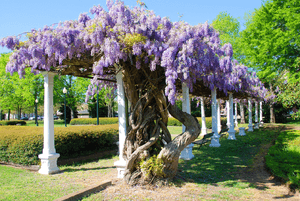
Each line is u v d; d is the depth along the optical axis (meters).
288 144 8.64
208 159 6.93
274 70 13.40
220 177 5.08
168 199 3.72
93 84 5.82
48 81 5.51
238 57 20.80
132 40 4.05
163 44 4.24
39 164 5.91
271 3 13.26
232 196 3.88
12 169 5.88
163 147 4.84
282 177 4.62
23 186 4.36
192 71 4.52
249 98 14.61
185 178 4.88
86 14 4.66
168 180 4.45
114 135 8.60
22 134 6.37
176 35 4.23
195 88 8.50
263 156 7.30
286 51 12.26
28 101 26.02
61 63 4.67
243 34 15.43
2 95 25.92
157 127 4.73
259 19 13.98
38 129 8.52
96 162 6.82
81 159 7.11
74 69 5.15
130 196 3.82
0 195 3.82
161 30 4.33
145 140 4.62
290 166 5.29
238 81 9.64
